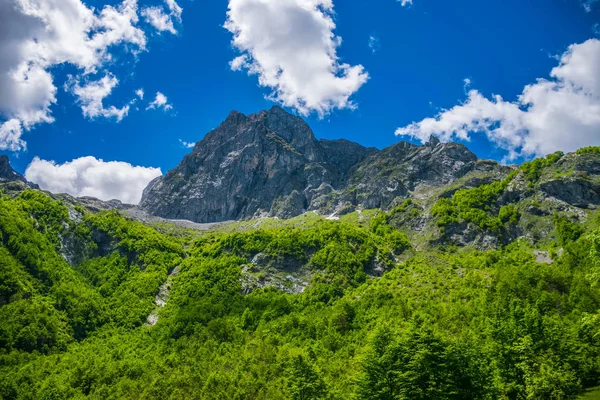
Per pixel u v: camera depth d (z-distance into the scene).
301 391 80.06
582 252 154.38
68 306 171.75
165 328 162.75
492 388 64.06
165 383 102.25
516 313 84.62
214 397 94.19
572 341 80.56
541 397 68.25
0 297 159.38
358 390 65.88
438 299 151.00
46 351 145.88
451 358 62.69
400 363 62.66
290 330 142.00
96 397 107.69
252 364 110.44
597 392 72.06
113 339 161.50
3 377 119.69
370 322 134.50
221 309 171.38
